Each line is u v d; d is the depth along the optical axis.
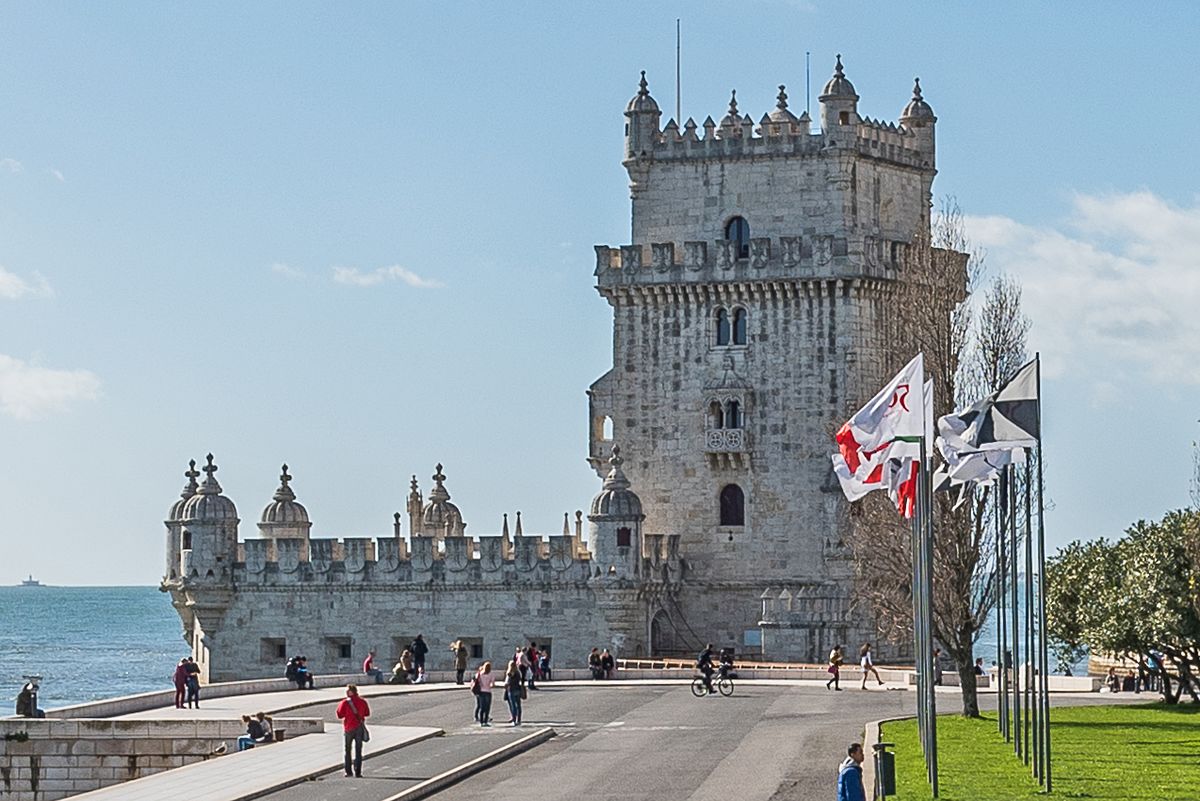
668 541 129.62
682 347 131.38
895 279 128.75
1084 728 84.62
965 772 68.69
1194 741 78.38
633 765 75.25
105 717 93.69
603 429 134.12
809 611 124.00
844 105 129.88
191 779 73.44
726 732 86.25
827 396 128.00
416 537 129.75
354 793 68.69
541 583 127.12
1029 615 69.75
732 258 129.50
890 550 99.50
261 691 111.69
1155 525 100.56
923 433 67.44
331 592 130.62
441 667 128.75
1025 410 65.19
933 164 136.25
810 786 67.88
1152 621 95.94
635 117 133.75
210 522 132.25
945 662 120.50
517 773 74.19
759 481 129.25
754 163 131.50
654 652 129.62
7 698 190.88
